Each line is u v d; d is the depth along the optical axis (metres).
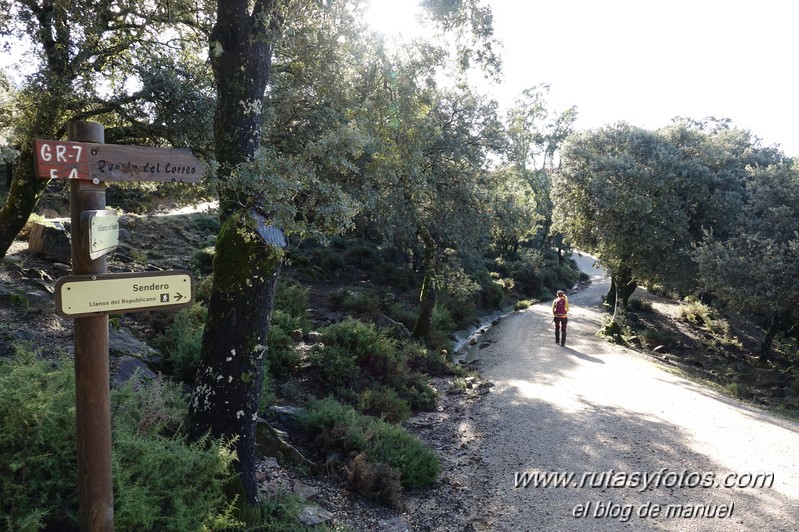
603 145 23.25
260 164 4.37
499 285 29.69
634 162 20.50
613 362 15.30
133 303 3.06
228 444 4.49
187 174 3.34
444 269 15.38
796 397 13.83
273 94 9.02
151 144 9.98
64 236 11.84
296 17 7.32
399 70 9.05
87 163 2.89
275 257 4.95
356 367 10.96
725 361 19.09
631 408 10.55
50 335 7.46
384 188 12.07
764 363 19.12
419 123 10.08
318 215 4.88
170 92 9.03
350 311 16.52
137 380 6.47
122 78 10.12
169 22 10.07
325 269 21.61
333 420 7.79
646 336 20.72
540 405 10.75
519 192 17.34
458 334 19.97
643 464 7.73
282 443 6.79
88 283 2.90
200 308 10.27
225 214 5.24
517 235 16.80
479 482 7.42
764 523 6.04
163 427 4.92
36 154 2.71
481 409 10.76
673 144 22.48
